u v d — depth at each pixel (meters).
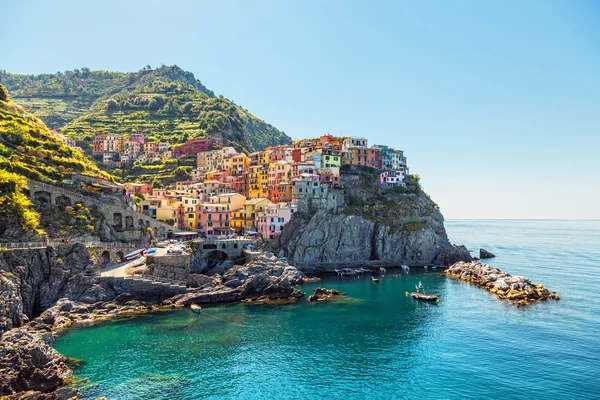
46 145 137.75
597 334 87.38
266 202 169.62
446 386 65.25
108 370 67.62
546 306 109.38
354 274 153.38
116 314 94.25
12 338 61.75
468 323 95.00
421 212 193.00
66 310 90.19
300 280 134.50
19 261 88.12
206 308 102.94
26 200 103.00
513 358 75.44
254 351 77.69
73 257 97.94
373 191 194.38
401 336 86.50
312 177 171.00
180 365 70.69
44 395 56.56
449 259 174.25
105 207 124.25
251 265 120.44
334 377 68.00
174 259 111.44
